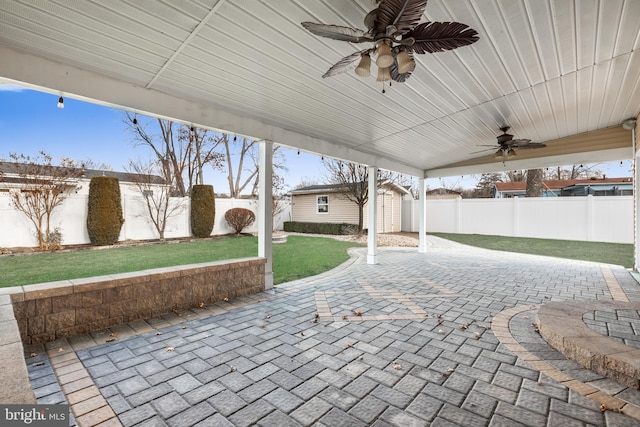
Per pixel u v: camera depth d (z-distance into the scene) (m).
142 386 2.28
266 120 5.03
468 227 15.20
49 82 3.00
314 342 3.06
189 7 2.41
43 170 9.83
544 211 12.95
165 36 2.75
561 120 6.30
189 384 2.31
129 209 11.74
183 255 8.45
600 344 2.61
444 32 2.32
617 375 2.32
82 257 8.01
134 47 2.89
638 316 3.36
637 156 6.52
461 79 4.05
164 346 2.97
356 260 8.27
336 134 5.93
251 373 2.47
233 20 2.61
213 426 1.86
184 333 3.29
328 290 5.11
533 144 5.97
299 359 2.71
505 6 2.72
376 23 2.23
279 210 18.14
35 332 2.99
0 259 7.64
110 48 2.88
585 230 12.01
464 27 2.26
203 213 13.37
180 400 2.11
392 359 2.71
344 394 2.19
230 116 4.59
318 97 4.27
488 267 7.17
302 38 2.94
